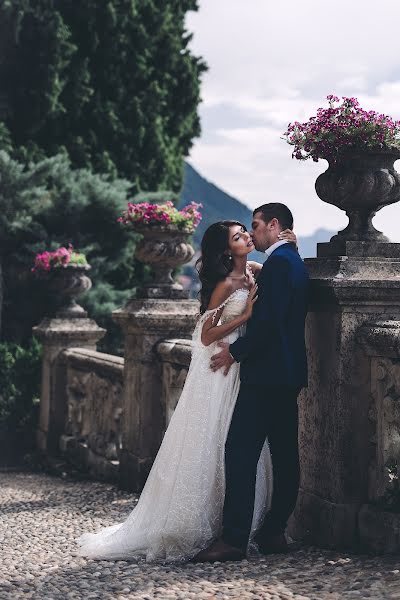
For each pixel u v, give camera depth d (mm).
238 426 4438
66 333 10250
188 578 4137
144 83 15906
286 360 4316
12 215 12969
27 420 11359
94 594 3924
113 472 8250
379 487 4504
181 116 16672
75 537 5602
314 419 4801
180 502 4547
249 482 4402
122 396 8266
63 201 13367
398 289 4508
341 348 4551
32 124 14336
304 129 4664
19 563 4754
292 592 3734
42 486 8516
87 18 14930
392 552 4332
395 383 4379
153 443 7430
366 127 4492
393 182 4566
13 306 13547
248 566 4297
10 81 14203
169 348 7012
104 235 14031
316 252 4879
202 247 4668
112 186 14047
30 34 14023
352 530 4570
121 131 15344
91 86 15281
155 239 7484
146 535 4723
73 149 14812
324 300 4668
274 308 4305
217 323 4621
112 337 14320
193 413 4637
